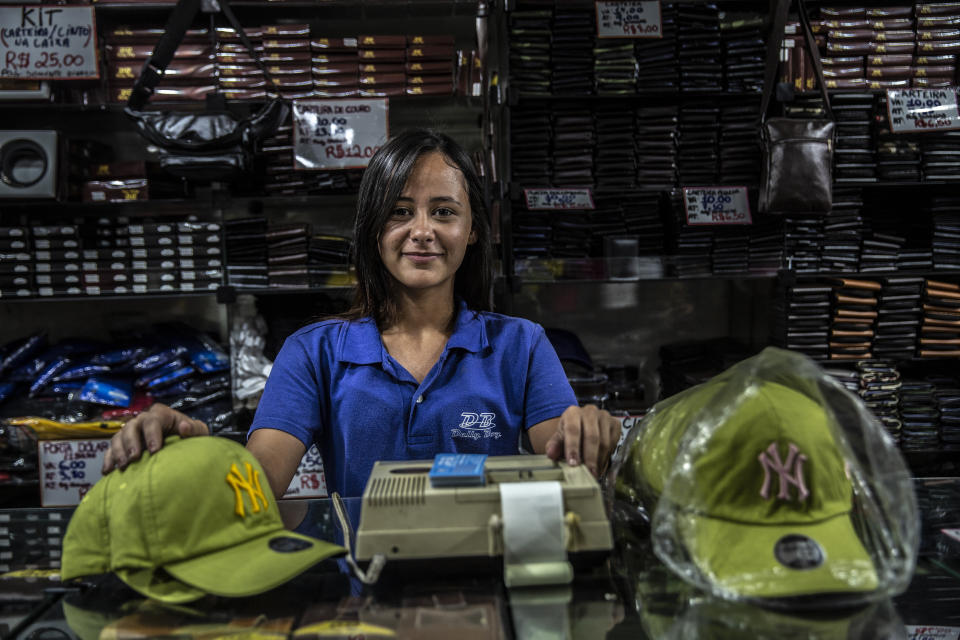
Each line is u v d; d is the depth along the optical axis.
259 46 2.70
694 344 3.21
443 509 0.77
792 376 0.76
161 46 2.31
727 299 3.37
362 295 1.37
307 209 3.16
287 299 2.90
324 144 2.65
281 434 1.23
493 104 2.70
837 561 0.67
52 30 2.57
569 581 0.76
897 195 3.07
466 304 1.40
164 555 0.77
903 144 2.81
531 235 2.83
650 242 2.89
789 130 2.59
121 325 3.18
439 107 3.09
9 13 2.56
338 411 1.27
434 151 1.23
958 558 0.85
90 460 2.59
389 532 0.77
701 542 0.71
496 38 2.85
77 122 3.01
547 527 0.75
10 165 2.57
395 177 1.20
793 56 2.79
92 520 0.80
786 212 2.63
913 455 2.97
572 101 2.85
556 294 3.34
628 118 2.79
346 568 0.83
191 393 2.84
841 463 0.73
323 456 1.35
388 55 2.71
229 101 2.68
